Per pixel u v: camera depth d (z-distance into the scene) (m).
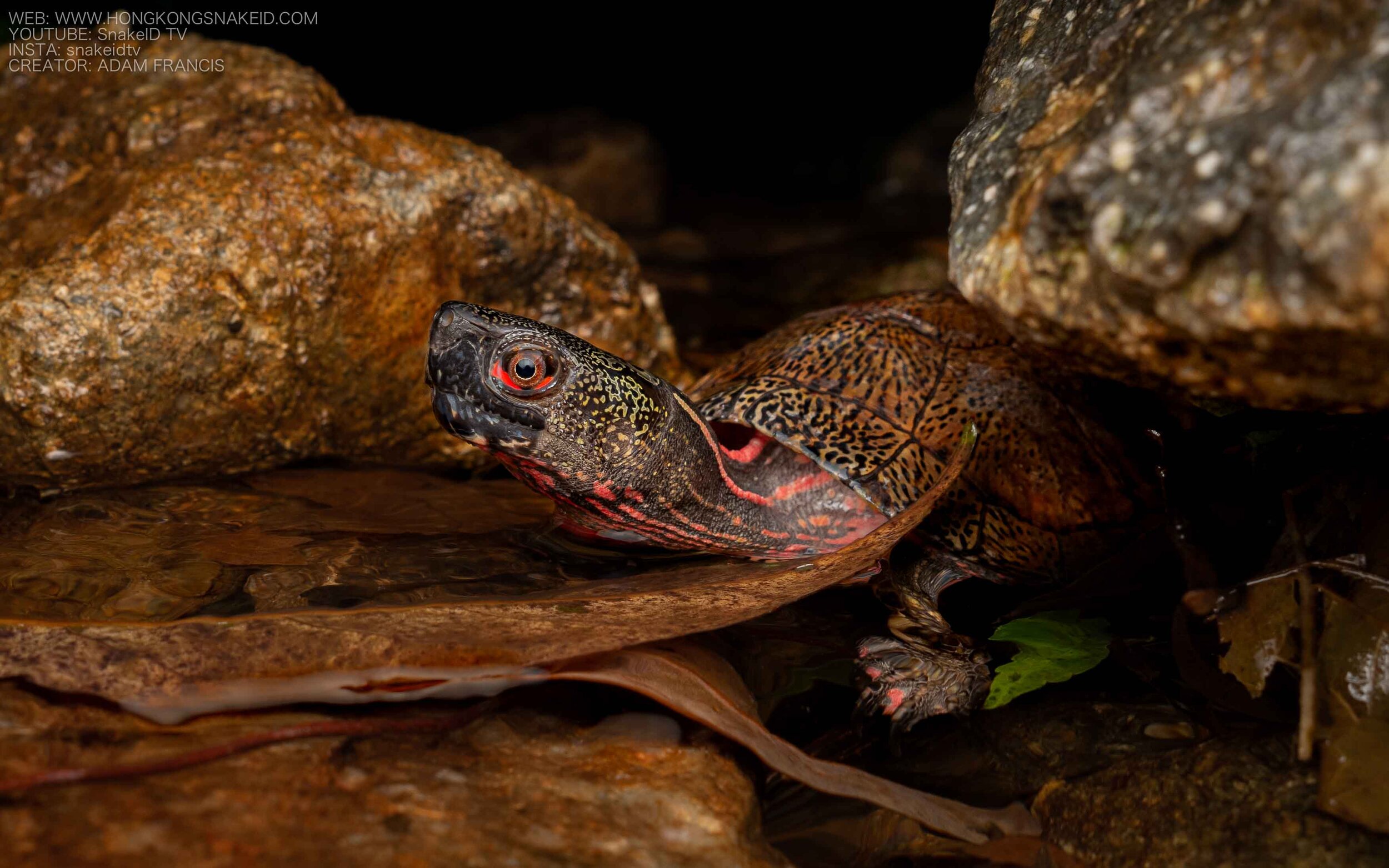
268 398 0.82
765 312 1.05
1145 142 0.73
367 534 0.79
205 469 0.82
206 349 0.81
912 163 1.80
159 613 0.76
